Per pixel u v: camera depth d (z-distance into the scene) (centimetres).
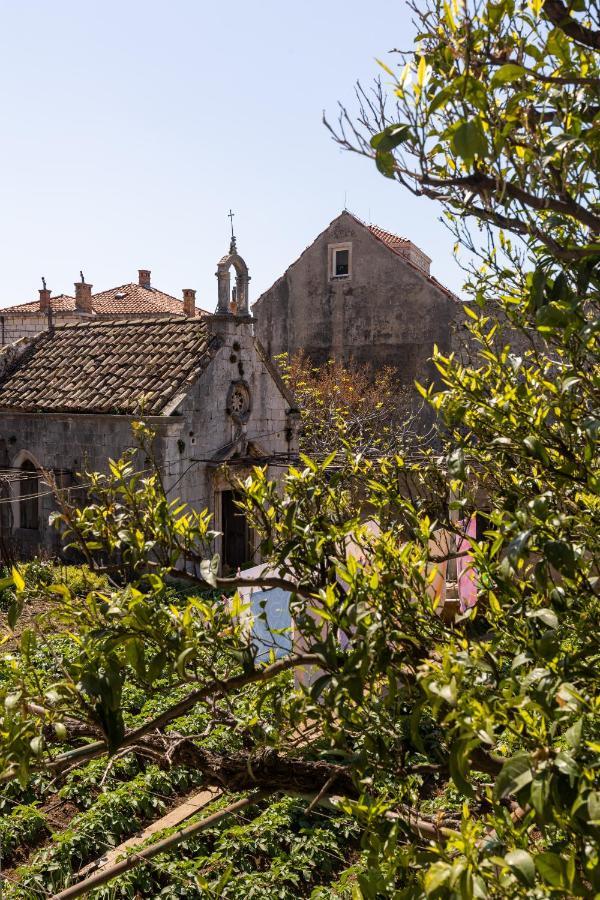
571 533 346
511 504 349
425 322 2908
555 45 278
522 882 212
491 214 287
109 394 2120
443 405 367
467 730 232
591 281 276
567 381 314
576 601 338
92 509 381
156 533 375
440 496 418
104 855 948
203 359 2103
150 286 5122
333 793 387
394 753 340
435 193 287
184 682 324
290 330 3170
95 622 321
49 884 891
